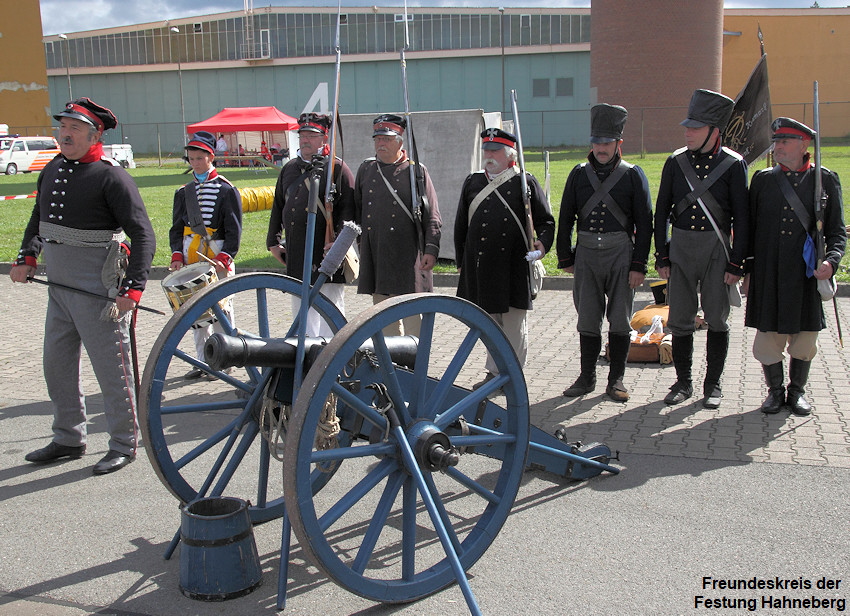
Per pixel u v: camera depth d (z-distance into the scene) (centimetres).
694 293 577
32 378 686
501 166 584
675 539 387
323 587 355
